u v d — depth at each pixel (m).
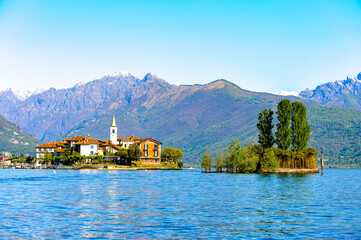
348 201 76.25
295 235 46.44
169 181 130.88
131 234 46.06
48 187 102.69
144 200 76.19
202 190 97.38
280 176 162.88
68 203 71.00
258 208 66.12
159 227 49.88
